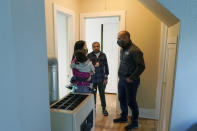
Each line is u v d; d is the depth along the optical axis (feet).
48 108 2.41
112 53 12.75
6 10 1.62
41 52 2.18
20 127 1.83
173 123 3.87
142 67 6.37
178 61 3.57
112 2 8.20
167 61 4.84
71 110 3.63
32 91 2.02
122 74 7.05
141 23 7.98
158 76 8.17
